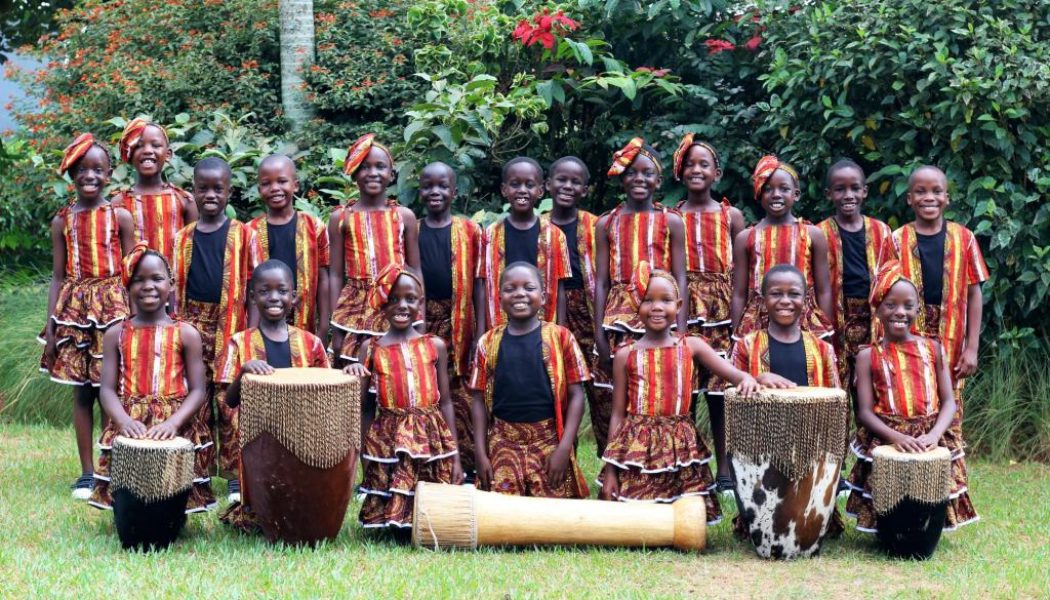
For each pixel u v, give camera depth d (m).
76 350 6.14
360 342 6.00
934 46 7.25
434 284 6.28
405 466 5.27
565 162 6.27
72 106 9.69
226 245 5.96
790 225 5.97
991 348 7.37
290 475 4.88
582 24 8.75
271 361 5.42
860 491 5.36
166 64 9.72
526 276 5.45
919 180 5.86
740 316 6.06
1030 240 7.13
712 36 8.64
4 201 10.79
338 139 9.42
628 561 4.90
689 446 5.30
